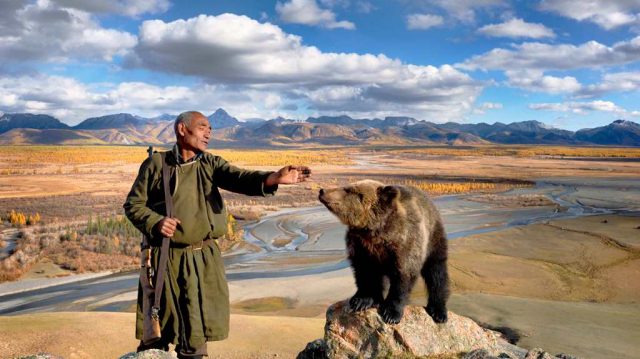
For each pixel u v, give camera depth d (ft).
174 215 16.28
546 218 227.81
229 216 214.28
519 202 285.23
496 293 116.47
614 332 77.41
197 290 16.70
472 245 165.17
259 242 187.83
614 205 272.31
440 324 23.68
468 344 23.99
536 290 119.44
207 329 16.90
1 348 54.85
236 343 62.44
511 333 77.30
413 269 21.31
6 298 124.57
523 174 490.90
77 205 272.51
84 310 114.73
